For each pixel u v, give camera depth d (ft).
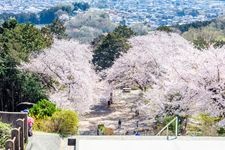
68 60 133.49
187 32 255.91
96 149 33.88
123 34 212.23
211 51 96.99
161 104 97.14
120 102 146.30
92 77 142.82
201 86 91.15
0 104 111.75
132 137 37.73
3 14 487.61
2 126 38.34
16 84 110.11
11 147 31.09
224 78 89.97
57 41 150.20
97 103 143.84
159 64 134.82
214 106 89.25
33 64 121.29
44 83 123.75
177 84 93.56
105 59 182.70
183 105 92.89
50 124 52.80
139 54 140.87
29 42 137.59
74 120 53.52
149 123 108.99
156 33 162.50
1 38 127.75
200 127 82.07
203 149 34.50
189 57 98.48
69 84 123.24
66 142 44.24
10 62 111.65
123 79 145.69
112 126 115.44
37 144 40.24
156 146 34.88
